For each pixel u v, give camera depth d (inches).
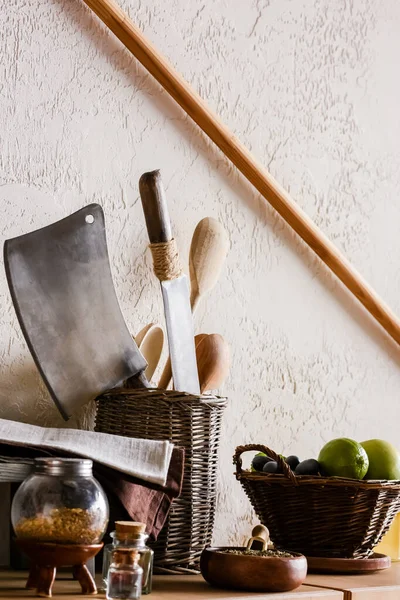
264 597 36.3
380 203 65.3
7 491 45.6
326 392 60.2
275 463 46.2
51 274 41.9
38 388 47.6
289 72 60.8
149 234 45.2
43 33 50.2
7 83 48.7
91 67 51.7
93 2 50.8
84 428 48.7
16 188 48.4
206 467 43.8
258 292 57.4
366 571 45.5
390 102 66.6
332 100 63.0
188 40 56.1
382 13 66.7
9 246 40.7
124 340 44.0
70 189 50.1
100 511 33.6
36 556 33.0
